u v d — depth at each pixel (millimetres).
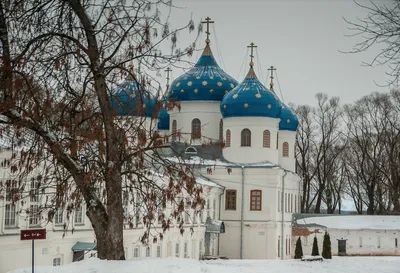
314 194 91375
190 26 19297
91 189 20656
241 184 58781
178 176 20359
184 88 62906
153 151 20672
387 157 74938
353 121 78250
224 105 60562
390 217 63938
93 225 20516
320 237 63219
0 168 23453
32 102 18875
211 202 56312
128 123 19750
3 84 18188
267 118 60156
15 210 28172
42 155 20141
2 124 20094
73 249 32969
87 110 19609
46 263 30656
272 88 75000
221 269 21219
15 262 28328
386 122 75125
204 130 62375
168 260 21234
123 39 19328
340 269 26609
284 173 60969
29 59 18578
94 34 19391
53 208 21172
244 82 61312
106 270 18750
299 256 45688
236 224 58531
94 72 19219
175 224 46875
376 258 37906
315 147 83250
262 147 59906
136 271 18781
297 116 76250
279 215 59594
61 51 19312
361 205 79750
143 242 20500
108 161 19641
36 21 19203
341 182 82500
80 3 19406
